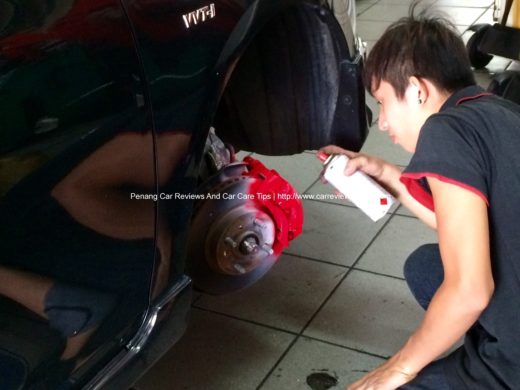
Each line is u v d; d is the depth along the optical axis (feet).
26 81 3.21
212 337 6.11
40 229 3.41
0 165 3.13
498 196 3.48
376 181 5.15
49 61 3.31
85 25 3.49
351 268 6.88
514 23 9.77
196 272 5.44
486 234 3.35
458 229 3.36
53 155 3.39
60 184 3.47
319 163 9.00
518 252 3.52
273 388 5.48
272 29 5.59
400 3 15.15
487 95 3.86
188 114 4.23
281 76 5.85
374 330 6.03
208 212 5.22
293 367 5.69
